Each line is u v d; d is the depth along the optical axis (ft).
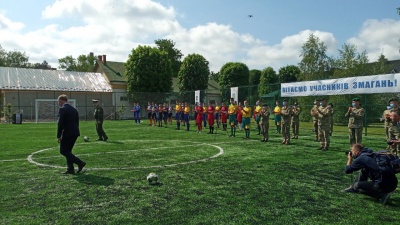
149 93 135.44
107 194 19.67
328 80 55.42
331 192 20.20
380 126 68.08
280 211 16.61
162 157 33.71
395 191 20.47
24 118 123.65
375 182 18.31
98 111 49.39
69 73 148.87
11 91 122.93
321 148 39.27
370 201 18.38
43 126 86.74
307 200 18.52
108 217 15.67
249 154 35.68
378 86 47.93
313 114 48.85
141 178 23.94
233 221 15.17
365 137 53.78
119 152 37.27
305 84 59.41
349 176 24.66
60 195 19.51
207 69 177.68
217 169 27.35
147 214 16.11
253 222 15.06
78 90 135.44
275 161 31.22
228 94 96.12
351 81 51.62
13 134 62.13
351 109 37.50
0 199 18.76
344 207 17.28
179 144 44.96
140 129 74.23
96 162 30.81
